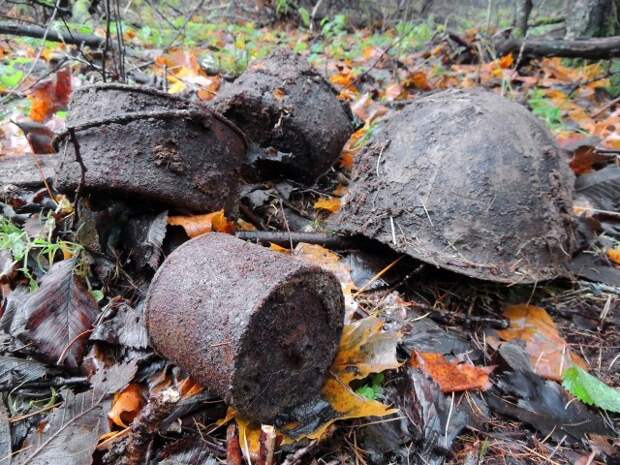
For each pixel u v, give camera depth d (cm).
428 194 43
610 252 55
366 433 33
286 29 158
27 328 36
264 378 31
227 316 29
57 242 44
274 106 55
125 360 36
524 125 46
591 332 45
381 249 49
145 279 42
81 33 89
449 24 186
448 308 45
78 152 36
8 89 72
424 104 49
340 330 35
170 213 43
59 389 35
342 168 67
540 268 43
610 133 84
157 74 83
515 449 34
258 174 59
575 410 37
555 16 178
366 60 116
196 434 32
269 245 48
